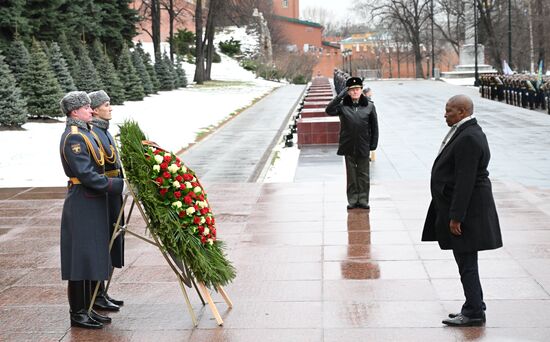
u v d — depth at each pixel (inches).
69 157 249.9
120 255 273.4
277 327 256.5
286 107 1662.2
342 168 711.7
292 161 781.3
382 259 341.7
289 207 477.7
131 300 292.4
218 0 2576.3
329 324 257.6
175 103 1688.0
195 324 260.8
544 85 1385.3
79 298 259.8
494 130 1046.4
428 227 256.4
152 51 2935.5
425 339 240.4
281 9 4980.3
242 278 317.4
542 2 2783.0
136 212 469.1
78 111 255.4
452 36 3811.5
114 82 1560.0
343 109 452.4
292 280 312.5
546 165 713.6
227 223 433.1
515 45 3174.2
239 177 677.9
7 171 703.1
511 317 258.5
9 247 389.4
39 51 1163.3
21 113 1052.5
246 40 3567.9
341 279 311.4
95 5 1644.9
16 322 269.3
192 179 267.1
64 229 256.8
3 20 1184.8
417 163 740.7
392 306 274.4
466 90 2198.6
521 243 364.5
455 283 300.7
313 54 4013.3
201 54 2491.4
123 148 260.2
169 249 260.7
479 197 239.0
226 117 1386.6
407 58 4301.2
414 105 1594.5
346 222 425.1
